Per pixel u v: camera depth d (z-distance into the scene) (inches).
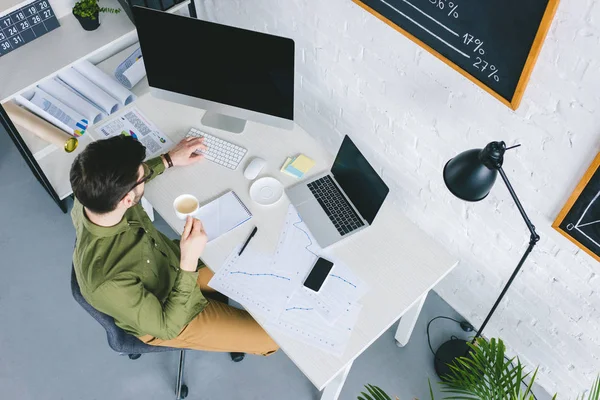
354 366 98.0
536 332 88.2
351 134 96.3
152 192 81.8
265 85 78.6
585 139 60.1
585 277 72.9
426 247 78.5
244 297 73.2
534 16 54.4
